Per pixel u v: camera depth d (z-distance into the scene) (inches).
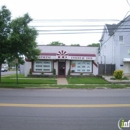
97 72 1094.4
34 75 1043.3
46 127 223.0
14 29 687.7
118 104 357.1
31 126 226.4
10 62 717.9
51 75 1040.8
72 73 1083.3
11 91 557.9
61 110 305.6
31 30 698.2
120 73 872.3
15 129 215.6
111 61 1250.0
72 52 1084.5
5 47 695.1
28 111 297.3
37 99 406.9
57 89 627.5
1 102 367.6
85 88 650.8
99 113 288.7
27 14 707.4
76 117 265.7
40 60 1074.7
